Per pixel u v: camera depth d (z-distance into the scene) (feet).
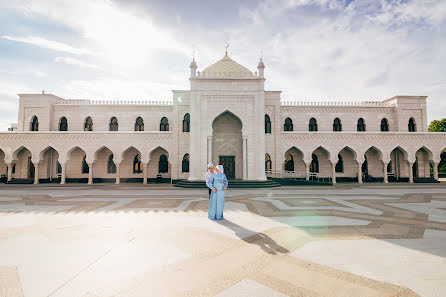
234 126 72.23
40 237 17.84
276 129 73.15
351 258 14.02
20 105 78.48
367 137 73.36
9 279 11.24
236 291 10.26
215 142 71.77
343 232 19.39
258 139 63.31
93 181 76.07
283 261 13.56
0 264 12.95
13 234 18.60
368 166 78.74
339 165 78.69
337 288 10.54
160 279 11.32
